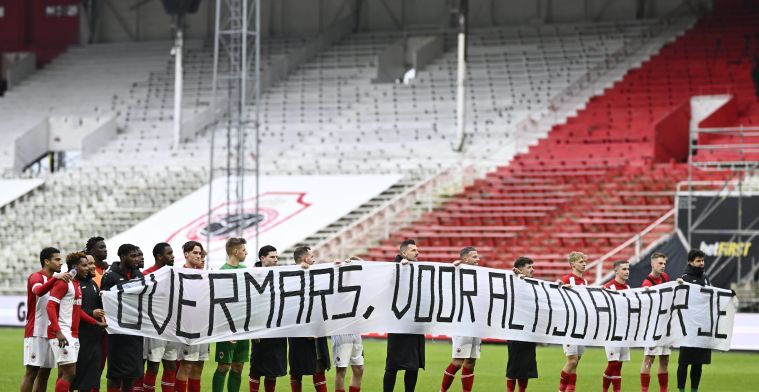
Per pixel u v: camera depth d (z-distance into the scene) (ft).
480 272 67.62
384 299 65.67
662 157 172.45
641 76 199.72
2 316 149.69
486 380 86.58
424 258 153.79
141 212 185.47
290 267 64.54
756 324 115.44
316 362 65.72
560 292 69.77
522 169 174.29
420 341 66.23
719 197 132.05
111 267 61.62
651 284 74.69
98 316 59.62
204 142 211.20
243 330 63.41
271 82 225.76
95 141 215.31
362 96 217.56
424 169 184.24
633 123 187.42
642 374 73.72
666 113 187.11
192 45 243.60
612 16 223.51
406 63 232.53
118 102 229.45
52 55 250.57
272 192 180.86
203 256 63.57
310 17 244.01
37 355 60.03
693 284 73.61
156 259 64.08
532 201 163.73
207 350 64.49
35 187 199.41
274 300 64.08
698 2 216.33
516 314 68.18
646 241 145.89
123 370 59.88
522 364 68.23
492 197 167.73
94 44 252.62
